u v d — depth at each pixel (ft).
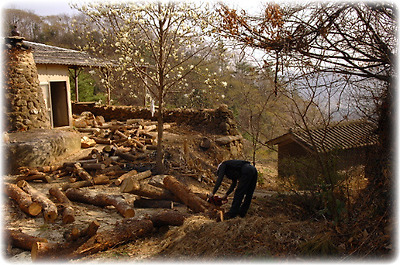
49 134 34.88
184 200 23.22
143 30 30.40
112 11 27.84
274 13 14.12
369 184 17.66
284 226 16.02
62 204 22.29
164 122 53.16
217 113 50.65
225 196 22.21
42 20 101.55
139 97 63.16
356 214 16.22
